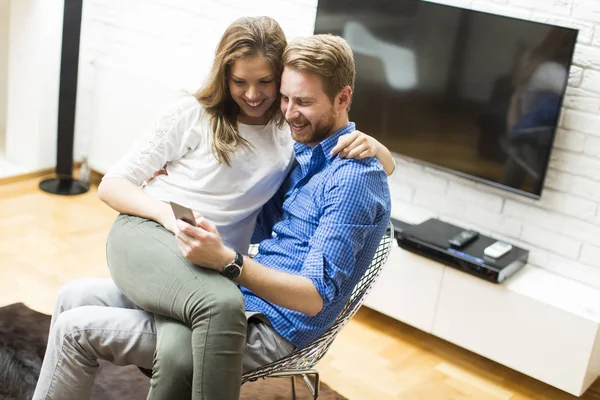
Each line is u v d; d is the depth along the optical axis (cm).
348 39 331
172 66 409
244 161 200
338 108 189
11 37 424
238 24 191
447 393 287
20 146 438
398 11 315
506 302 291
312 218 191
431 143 321
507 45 293
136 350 185
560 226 305
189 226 170
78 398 188
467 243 309
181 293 172
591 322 274
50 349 186
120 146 430
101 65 428
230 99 201
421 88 317
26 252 348
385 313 322
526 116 295
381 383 287
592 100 288
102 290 203
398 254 313
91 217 398
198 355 168
